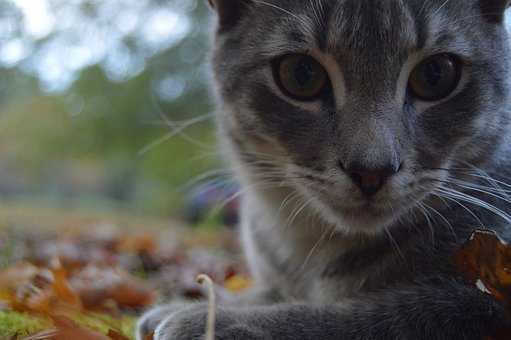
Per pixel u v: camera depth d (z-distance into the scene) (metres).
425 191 0.25
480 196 0.27
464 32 0.26
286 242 0.30
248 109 0.28
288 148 0.27
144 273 0.52
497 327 0.23
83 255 0.56
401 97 0.25
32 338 0.24
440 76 0.25
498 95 0.27
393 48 0.25
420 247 0.26
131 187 2.22
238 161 0.30
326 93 0.26
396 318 0.24
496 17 0.27
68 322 0.25
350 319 0.24
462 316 0.23
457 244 0.25
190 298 0.40
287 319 0.24
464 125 0.26
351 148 0.24
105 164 2.04
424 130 0.25
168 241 0.80
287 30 0.26
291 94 0.26
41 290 0.33
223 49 0.30
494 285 0.23
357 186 0.24
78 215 1.33
